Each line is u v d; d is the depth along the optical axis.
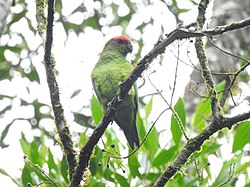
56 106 8.78
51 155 10.59
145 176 10.43
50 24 8.39
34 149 10.70
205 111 10.72
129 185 10.35
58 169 10.59
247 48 13.84
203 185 10.22
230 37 13.16
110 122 8.66
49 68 8.82
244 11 13.77
